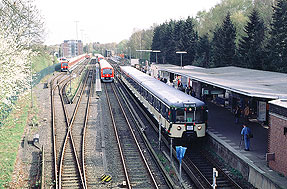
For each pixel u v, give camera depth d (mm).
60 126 23062
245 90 14438
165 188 13180
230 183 13664
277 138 12812
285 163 12180
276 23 37406
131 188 13109
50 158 16547
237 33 59969
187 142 18000
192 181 13828
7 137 19688
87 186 13336
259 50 39406
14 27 22359
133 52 113312
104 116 26547
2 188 13234
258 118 21453
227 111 25969
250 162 13914
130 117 26250
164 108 19172
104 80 52844
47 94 36812
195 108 17516
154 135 21016
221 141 17125
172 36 72250
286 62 35656
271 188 11938
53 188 13164
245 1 72750
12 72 20969
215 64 48906
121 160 16312
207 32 69625
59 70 71812
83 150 17406
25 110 28078
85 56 153250
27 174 14758
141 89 29344
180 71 28297
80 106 30906
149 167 15383
